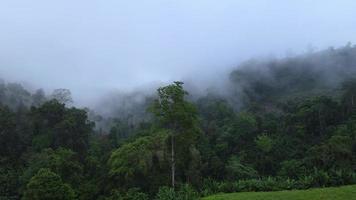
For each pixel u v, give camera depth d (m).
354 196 45.50
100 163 79.25
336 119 104.75
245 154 94.00
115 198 63.19
